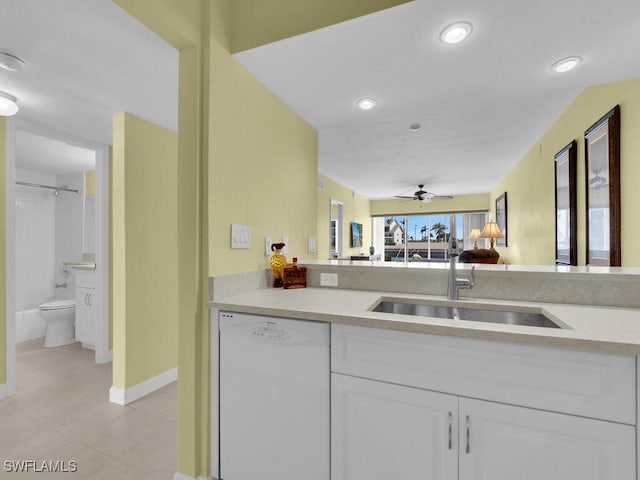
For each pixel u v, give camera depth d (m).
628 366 0.86
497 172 4.86
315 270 1.88
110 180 3.04
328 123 2.49
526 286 1.46
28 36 1.49
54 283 4.42
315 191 2.60
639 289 1.30
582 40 1.46
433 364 1.06
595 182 2.03
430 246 8.04
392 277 1.71
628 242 1.75
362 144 3.38
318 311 1.24
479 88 1.95
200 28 1.49
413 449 1.10
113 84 1.94
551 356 0.93
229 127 1.59
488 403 1.00
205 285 1.47
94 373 2.75
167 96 2.09
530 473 0.96
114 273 2.32
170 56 1.65
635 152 1.72
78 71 1.80
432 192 6.90
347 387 1.19
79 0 1.27
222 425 1.44
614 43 1.48
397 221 8.41
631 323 1.06
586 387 0.90
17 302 4.04
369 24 1.38
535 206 3.37
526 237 3.78
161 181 2.59
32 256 4.21
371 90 1.96
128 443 1.79
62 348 3.42
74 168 4.14
